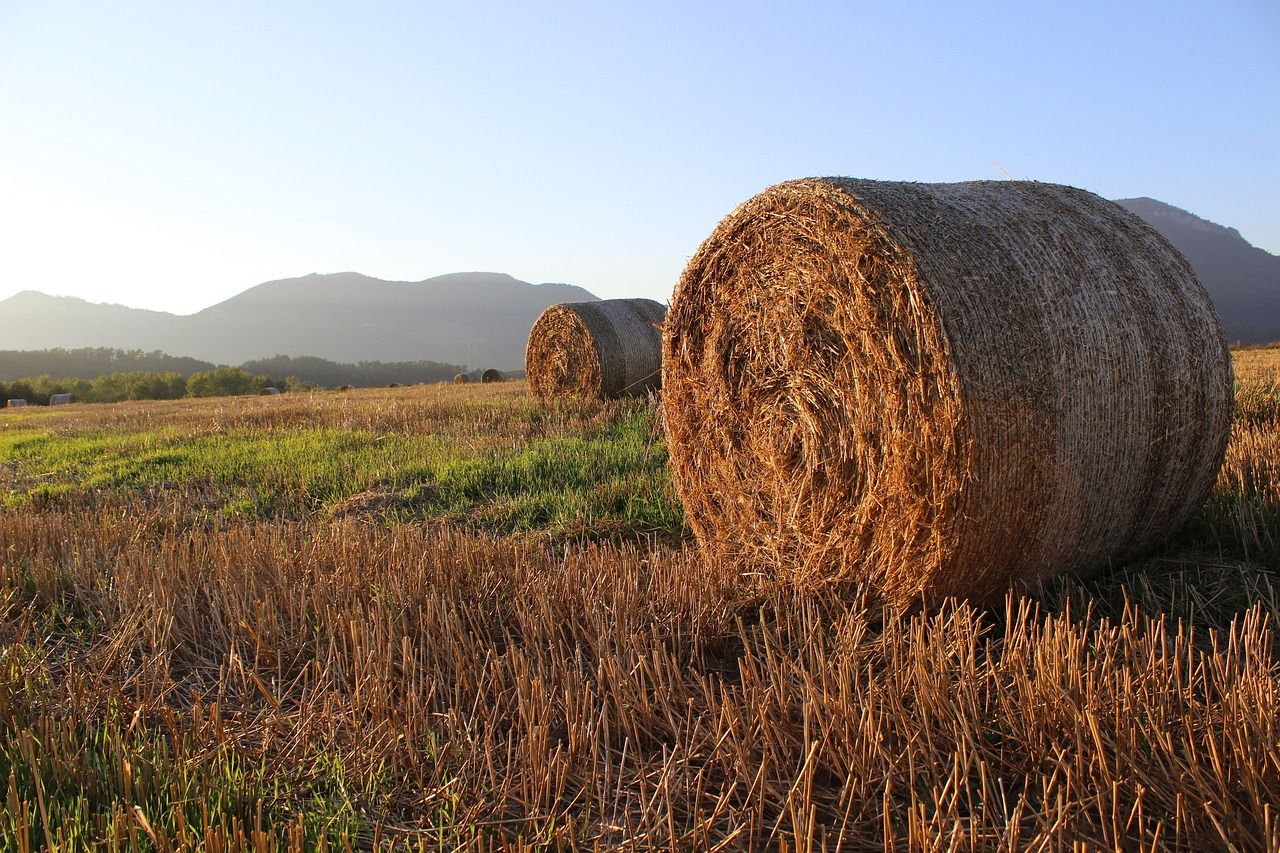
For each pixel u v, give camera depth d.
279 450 11.27
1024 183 5.18
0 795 2.96
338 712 3.56
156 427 15.78
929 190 4.61
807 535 4.84
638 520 6.89
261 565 5.50
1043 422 3.93
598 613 4.28
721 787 2.96
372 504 8.23
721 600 4.68
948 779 2.86
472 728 3.34
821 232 4.45
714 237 5.33
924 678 3.21
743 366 5.28
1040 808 2.75
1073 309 4.11
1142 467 4.30
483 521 7.33
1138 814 2.57
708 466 5.66
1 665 3.98
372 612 4.38
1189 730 2.74
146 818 2.70
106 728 3.25
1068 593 4.18
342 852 2.59
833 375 4.57
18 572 5.67
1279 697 2.99
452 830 2.76
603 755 3.27
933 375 3.91
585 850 2.69
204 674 4.22
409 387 37.44
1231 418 4.69
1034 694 3.11
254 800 2.91
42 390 71.12
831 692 3.30
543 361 15.75
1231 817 2.47
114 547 6.41
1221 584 4.35
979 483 3.86
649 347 15.21
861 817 2.75
